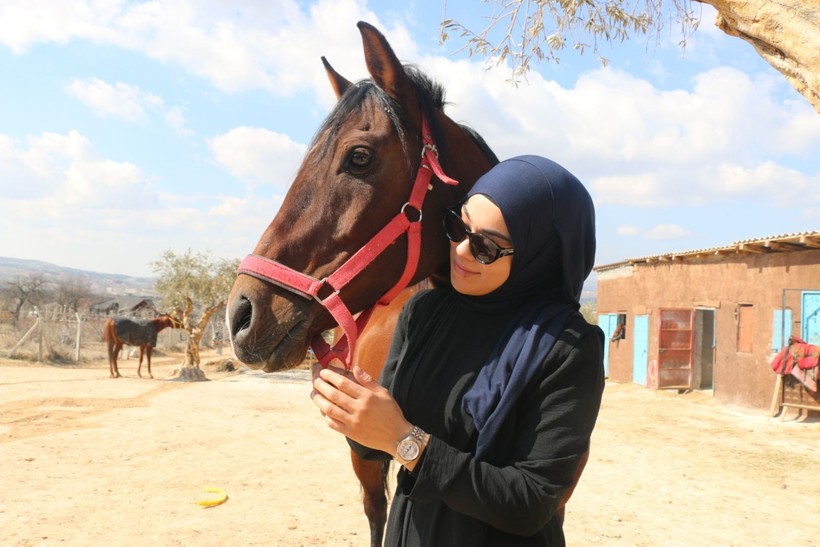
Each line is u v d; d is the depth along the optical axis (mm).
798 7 1468
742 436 9508
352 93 1636
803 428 10211
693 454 8094
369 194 1515
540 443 1172
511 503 1107
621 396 14906
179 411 9836
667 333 15391
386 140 1545
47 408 9547
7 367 18359
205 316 16797
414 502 1407
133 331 16391
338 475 6059
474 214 1300
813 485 6664
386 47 1568
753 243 11695
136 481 5609
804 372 10633
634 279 17812
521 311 1324
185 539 4184
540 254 1316
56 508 4773
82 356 25922
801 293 11180
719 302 13586
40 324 22438
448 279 1806
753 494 6191
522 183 1274
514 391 1187
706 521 5172
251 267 1488
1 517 4531
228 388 13703
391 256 1537
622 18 3615
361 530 4465
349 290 1496
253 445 7375
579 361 1210
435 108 1725
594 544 4441
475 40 3691
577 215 1332
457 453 1138
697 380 15562
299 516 4746
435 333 1444
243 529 4414
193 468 6160
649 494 5969
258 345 1420
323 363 1414
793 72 1529
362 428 1142
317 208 1525
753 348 12336
